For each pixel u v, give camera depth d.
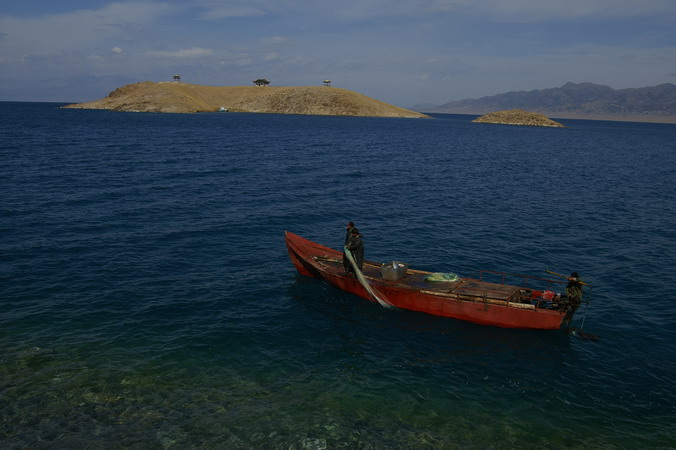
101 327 14.04
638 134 187.25
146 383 11.35
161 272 18.70
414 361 12.95
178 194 32.38
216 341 13.57
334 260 18.88
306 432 9.89
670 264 21.50
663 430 10.28
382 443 9.63
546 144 100.62
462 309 15.15
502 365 12.86
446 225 27.41
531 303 15.73
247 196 32.91
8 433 9.46
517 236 25.52
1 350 12.42
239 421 10.16
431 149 75.62
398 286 15.88
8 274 17.58
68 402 10.48
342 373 12.24
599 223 28.94
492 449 9.55
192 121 128.25
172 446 9.34
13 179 34.34
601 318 15.84
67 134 73.12
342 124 145.00
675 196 39.50
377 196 35.03
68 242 21.55
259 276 18.84
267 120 150.88
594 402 11.29
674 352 13.71
